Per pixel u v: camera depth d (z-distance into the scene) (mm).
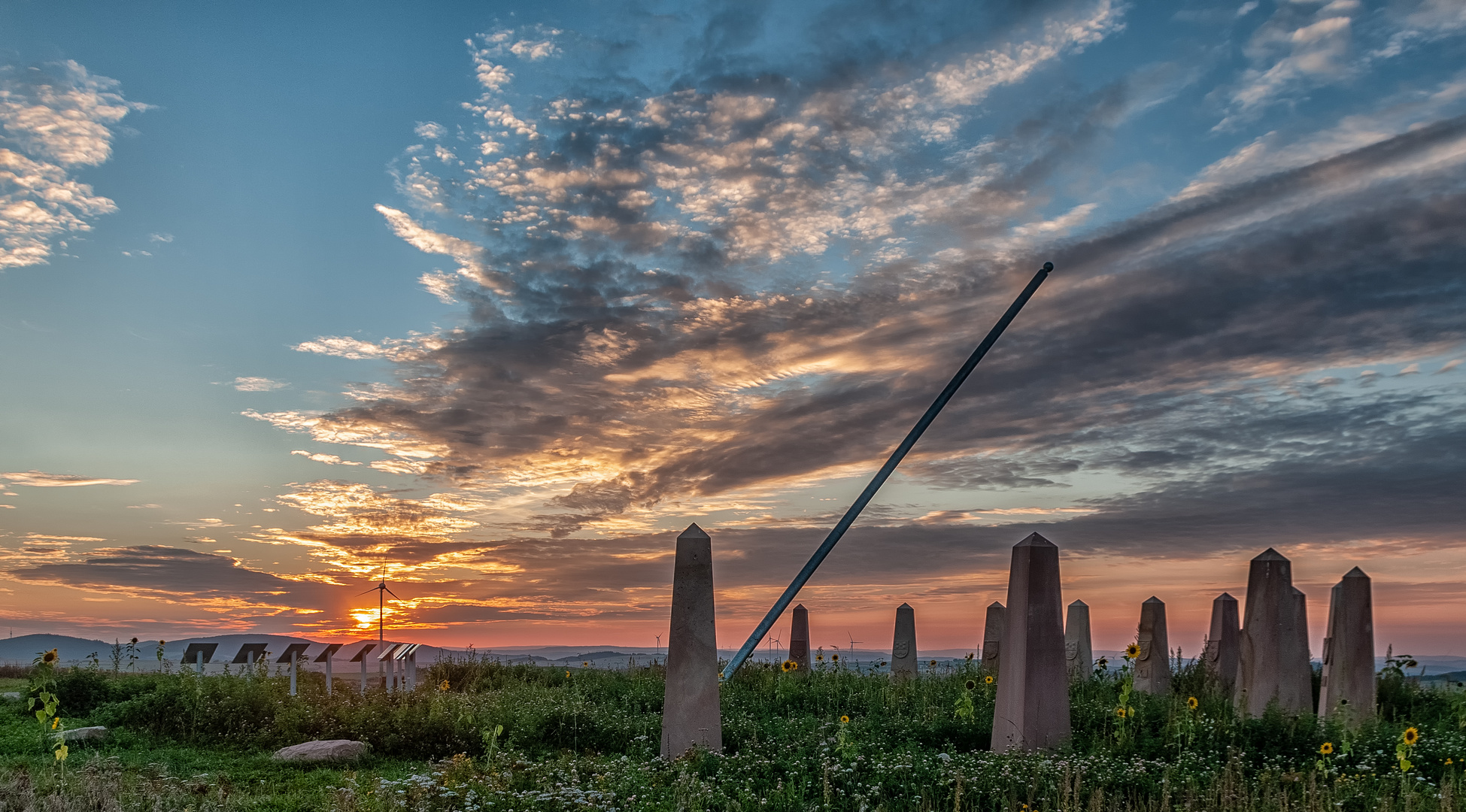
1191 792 9125
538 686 18828
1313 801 8773
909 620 22062
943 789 9672
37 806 8883
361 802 9211
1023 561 12766
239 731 14125
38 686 11164
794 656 23484
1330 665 15484
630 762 11406
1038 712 12273
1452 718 14078
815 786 10039
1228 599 19141
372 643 17766
